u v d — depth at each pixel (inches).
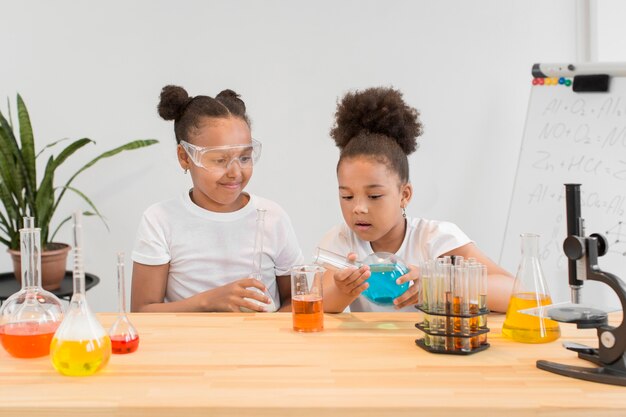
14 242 108.4
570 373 43.7
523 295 51.8
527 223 93.4
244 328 55.7
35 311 49.1
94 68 123.2
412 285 59.2
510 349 49.7
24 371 45.4
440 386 42.0
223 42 123.4
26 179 106.7
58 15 122.0
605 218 87.5
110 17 122.5
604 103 90.4
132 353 48.9
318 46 123.5
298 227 127.0
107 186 124.9
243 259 80.0
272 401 39.6
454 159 124.9
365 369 45.1
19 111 107.7
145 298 78.2
